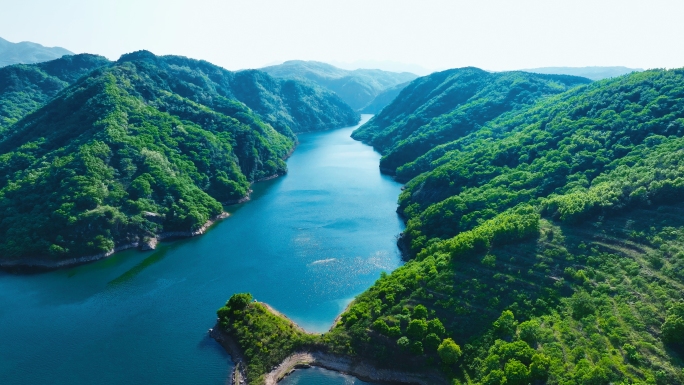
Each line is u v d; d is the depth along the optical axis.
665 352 71.69
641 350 72.94
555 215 112.88
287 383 89.00
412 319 95.19
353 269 137.62
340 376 90.62
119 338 102.88
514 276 98.31
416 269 110.94
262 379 87.88
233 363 93.81
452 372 86.31
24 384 87.81
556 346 79.62
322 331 104.50
